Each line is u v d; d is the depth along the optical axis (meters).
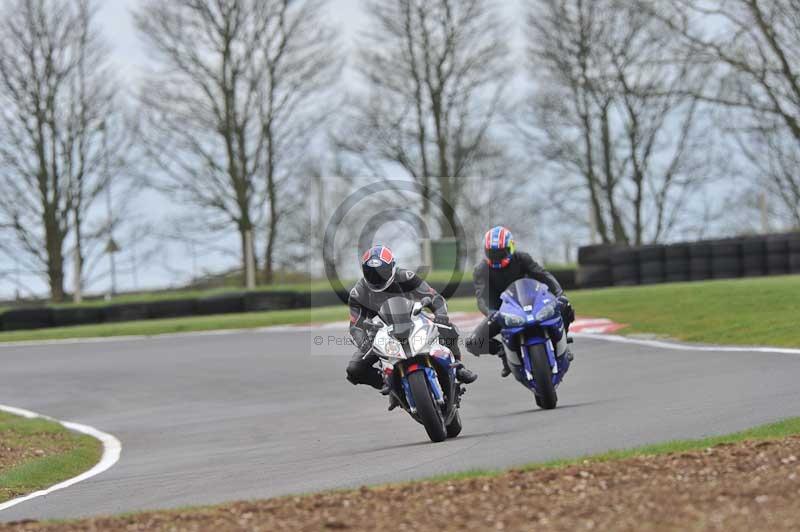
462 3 165.00
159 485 36.53
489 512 23.09
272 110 164.62
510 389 54.94
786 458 26.16
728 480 24.31
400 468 32.53
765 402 39.16
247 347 86.69
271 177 164.50
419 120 167.00
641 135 164.75
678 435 33.69
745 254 112.25
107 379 76.00
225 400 63.12
